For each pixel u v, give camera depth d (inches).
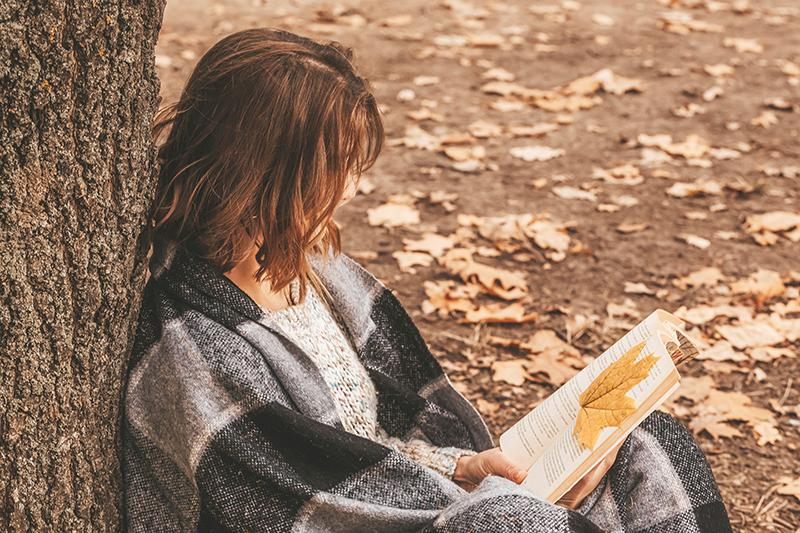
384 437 85.4
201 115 67.3
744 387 132.4
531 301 152.3
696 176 196.1
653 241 170.9
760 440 121.3
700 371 135.3
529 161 202.7
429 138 209.9
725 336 142.5
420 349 89.4
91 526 69.2
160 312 68.8
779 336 142.1
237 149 66.4
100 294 64.6
